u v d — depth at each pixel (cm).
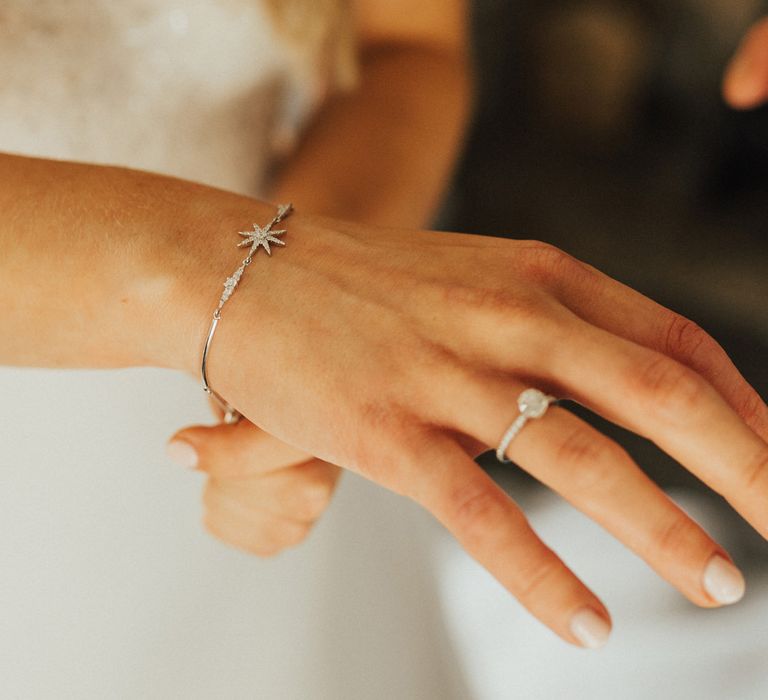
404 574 43
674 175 118
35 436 38
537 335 27
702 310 105
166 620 37
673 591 64
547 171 118
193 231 30
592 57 117
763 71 47
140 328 30
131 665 36
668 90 121
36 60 39
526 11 120
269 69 45
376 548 43
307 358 28
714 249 111
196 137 44
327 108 48
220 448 32
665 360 26
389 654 39
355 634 39
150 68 41
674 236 112
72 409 38
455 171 114
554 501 71
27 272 30
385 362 27
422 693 39
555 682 60
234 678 37
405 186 44
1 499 37
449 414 27
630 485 25
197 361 29
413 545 46
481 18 120
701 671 60
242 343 29
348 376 27
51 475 38
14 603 36
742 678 60
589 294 29
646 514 25
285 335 28
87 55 40
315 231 30
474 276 28
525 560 25
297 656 38
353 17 48
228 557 39
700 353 29
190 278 29
